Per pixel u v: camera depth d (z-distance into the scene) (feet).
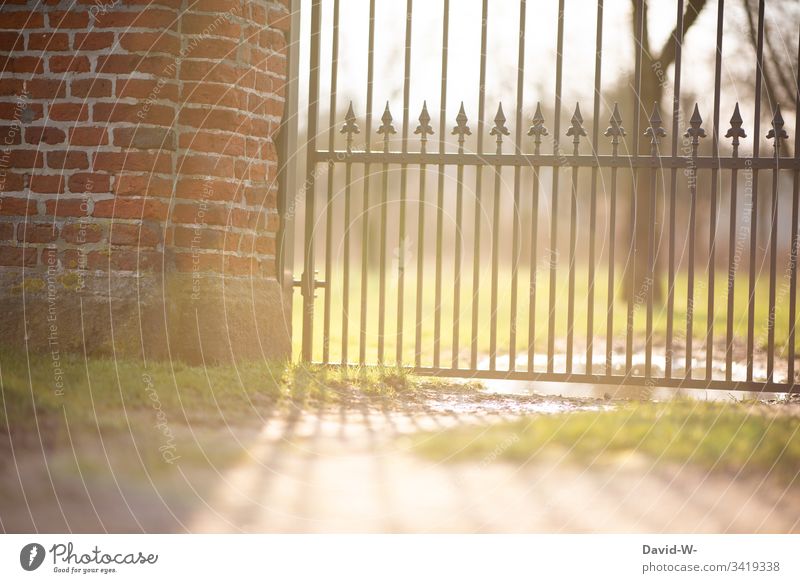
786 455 16.06
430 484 14.74
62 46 24.76
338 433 19.02
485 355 40.14
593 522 12.85
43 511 12.10
